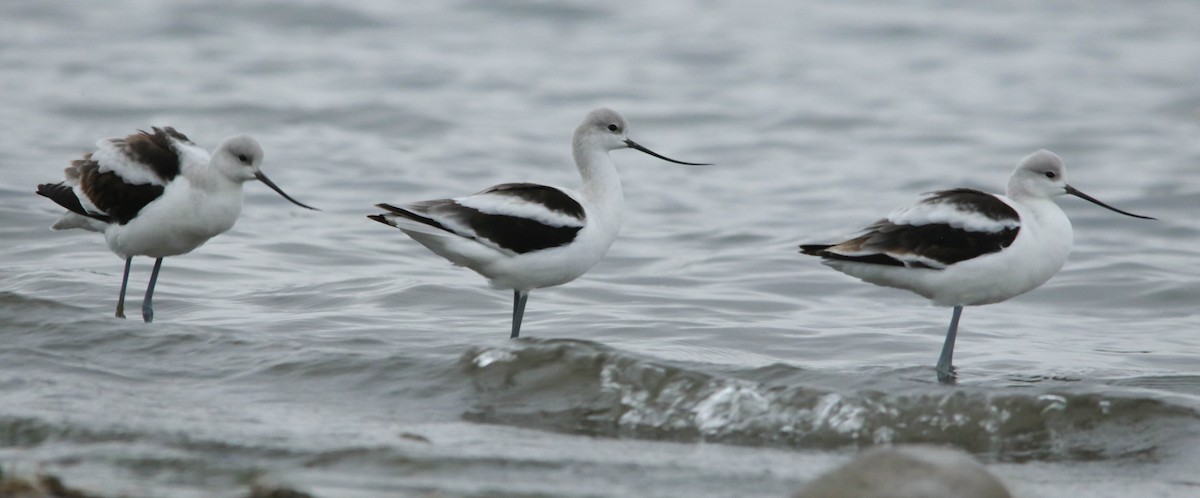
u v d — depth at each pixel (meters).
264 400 10.70
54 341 12.01
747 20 39.56
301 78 31.36
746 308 15.30
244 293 15.06
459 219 12.00
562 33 37.59
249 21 36.91
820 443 10.16
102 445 9.22
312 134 26.41
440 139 26.45
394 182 22.48
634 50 35.81
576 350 11.21
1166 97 31.61
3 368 11.25
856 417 10.35
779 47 36.53
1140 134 27.94
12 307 12.70
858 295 16.14
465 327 13.70
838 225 20.34
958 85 33.03
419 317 14.09
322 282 15.64
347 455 9.19
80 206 13.15
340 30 36.75
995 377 12.05
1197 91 32.09
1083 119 29.38
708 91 31.77
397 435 9.73
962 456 8.26
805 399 10.51
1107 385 11.27
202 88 29.83
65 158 22.62
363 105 28.44
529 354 11.23
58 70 31.05
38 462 8.84
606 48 36.00
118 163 12.98
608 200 12.95
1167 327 14.65
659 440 10.11
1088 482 9.30
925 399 10.49
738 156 26.16
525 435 10.00
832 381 11.15
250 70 31.88
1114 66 35.25
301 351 11.80
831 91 32.03
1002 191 23.11
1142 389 11.05
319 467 8.98
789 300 15.79
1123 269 17.23
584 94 31.08
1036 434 10.22
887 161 25.69
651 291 16.11
